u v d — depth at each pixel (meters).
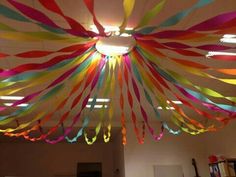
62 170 7.25
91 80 2.59
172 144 6.17
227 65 3.51
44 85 3.68
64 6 2.30
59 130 5.89
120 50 2.23
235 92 4.57
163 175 5.80
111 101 3.10
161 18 2.45
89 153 7.53
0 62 3.17
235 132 5.05
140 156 5.94
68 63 2.16
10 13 1.53
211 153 5.91
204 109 4.58
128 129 6.11
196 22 2.57
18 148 7.32
